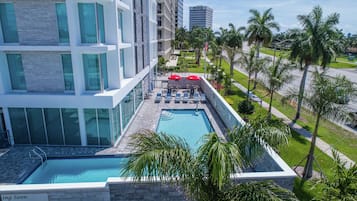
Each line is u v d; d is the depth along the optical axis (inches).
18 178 428.5
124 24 705.0
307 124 707.4
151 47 1102.4
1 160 486.0
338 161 273.3
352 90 384.5
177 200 341.7
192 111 872.3
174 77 1143.6
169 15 2714.1
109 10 544.4
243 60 981.2
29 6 491.8
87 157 510.9
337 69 2079.2
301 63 704.4
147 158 210.8
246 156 260.1
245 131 264.7
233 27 1612.9
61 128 547.5
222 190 233.8
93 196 335.0
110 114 538.9
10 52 510.0
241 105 817.5
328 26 636.1
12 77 532.7
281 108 873.5
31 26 502.3
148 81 1056.8
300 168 466.3
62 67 525.0
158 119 753.6
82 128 544.4
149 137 240.1
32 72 525.7
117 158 514.6
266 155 406.9
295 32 702.5
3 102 515.5
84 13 503.8
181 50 3880.4
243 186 227.1
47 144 557.6
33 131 548.7
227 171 208.1
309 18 648.4
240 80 1473.9
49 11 494.9
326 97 383.6
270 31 1280.8
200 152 223.9
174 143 238.1
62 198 333.1
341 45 677.9
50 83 533.6
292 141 585.0
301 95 434.0
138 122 725.3
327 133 645.3
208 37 2331.4
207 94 1023.0
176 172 221.6
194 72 1766.7
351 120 385.7
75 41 490.0
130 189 334.3
